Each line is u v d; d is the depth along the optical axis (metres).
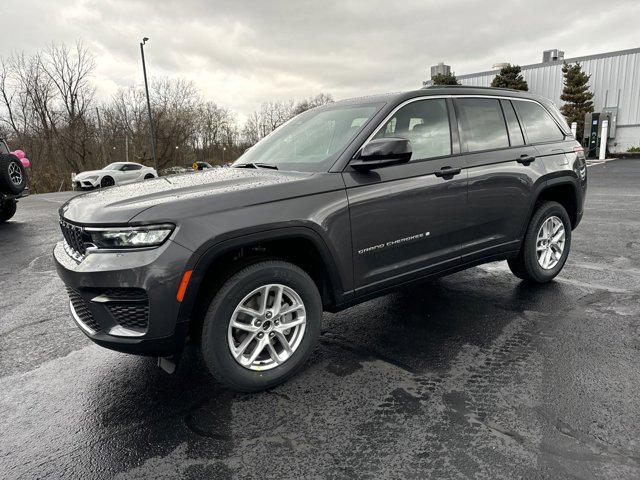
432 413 2.45
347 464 2.09
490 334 3.41
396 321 3.73
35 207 13.45
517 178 3.92
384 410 2.50
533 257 4.25
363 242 3.00
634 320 3.57
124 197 2.62
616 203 9.73
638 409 2.41
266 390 2.76
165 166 40.06
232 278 2.55
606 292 4.23
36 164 37.12
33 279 5.42
